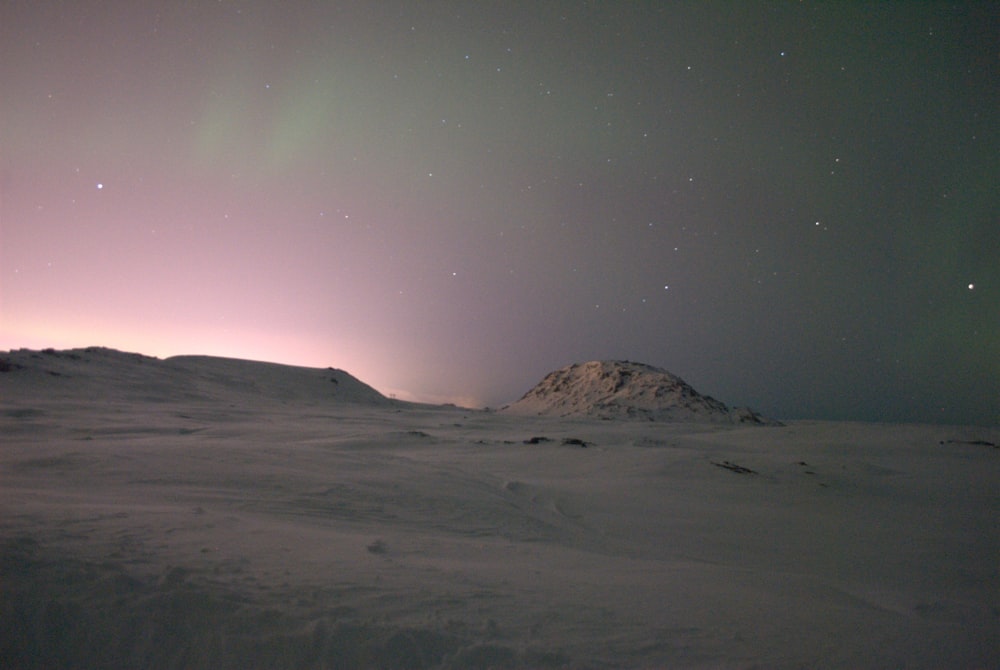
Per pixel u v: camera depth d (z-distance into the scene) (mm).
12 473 10414
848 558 9914
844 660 3928
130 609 3533
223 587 3977
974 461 27000
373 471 13953
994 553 10656
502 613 4211
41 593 3559
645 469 19750
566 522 11555
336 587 4324
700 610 4879
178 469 11461
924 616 6078
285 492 10180
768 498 15828
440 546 7160
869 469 21266
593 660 3561
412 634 3564
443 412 69000
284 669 3244
